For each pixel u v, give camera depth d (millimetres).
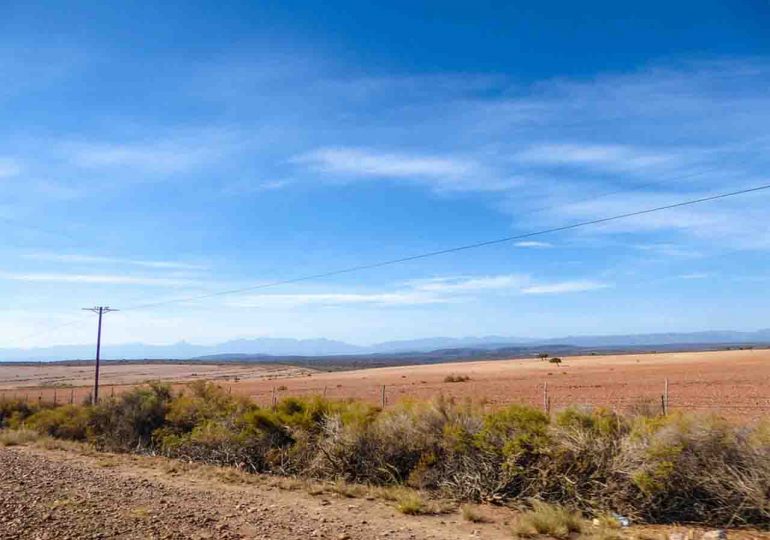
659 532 10859
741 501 11375
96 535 9875
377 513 12781
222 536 10133
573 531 11242
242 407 24906
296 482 16438
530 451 13898
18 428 33219
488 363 148125
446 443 15773
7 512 11500
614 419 14359
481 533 11062
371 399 42500
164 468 19172
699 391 41188
